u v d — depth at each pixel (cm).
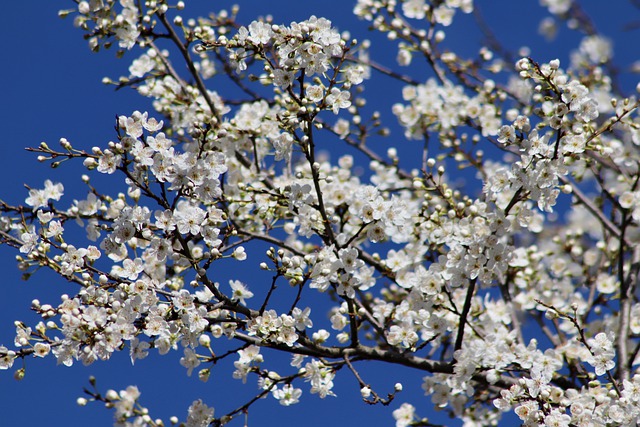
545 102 941
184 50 854
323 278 673
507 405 679
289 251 873
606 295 957
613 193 929
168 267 761
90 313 616
